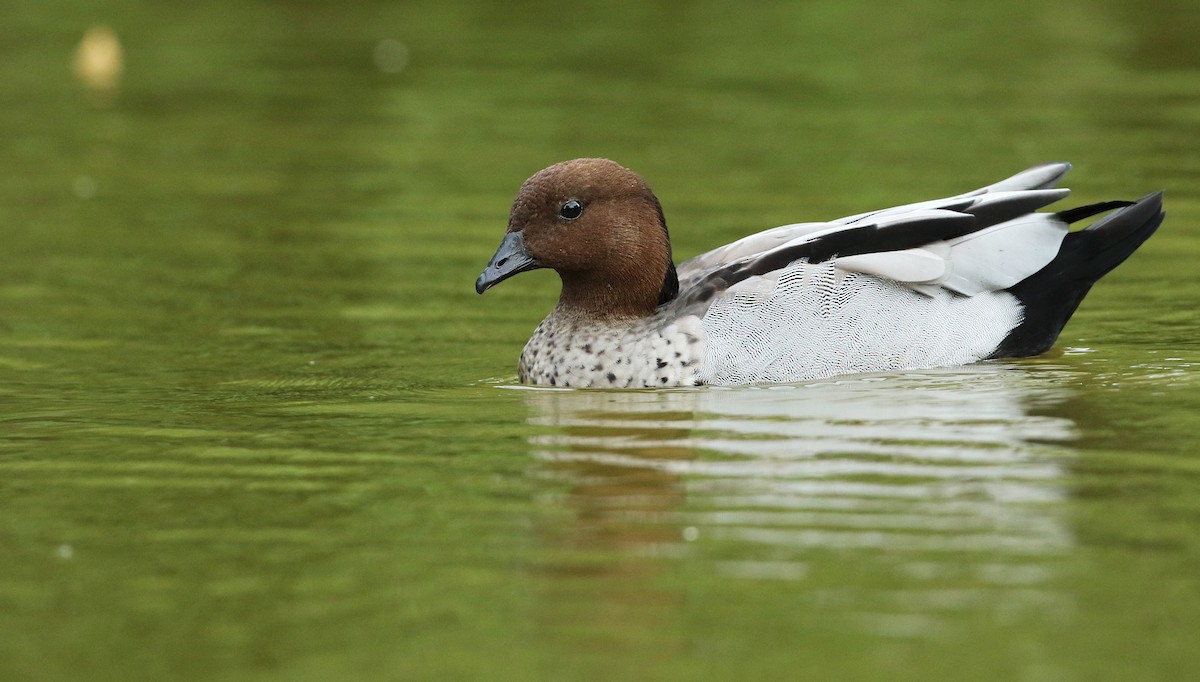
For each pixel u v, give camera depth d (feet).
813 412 39.14
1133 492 32.12
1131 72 90.84
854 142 76.18
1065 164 48.49
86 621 26.86
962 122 79.71
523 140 78.64
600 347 43.68
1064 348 46.68
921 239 44.70
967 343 44.62
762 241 46.52
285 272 57.88
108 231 63.98
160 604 27.50
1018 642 25.22
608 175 45.01
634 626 26.05
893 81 90.02
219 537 30.68
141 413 40.63
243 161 76.33
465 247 61.05
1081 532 29.76
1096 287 54.29
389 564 28.99
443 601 27.25
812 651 25.00
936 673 24.21
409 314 52.70
